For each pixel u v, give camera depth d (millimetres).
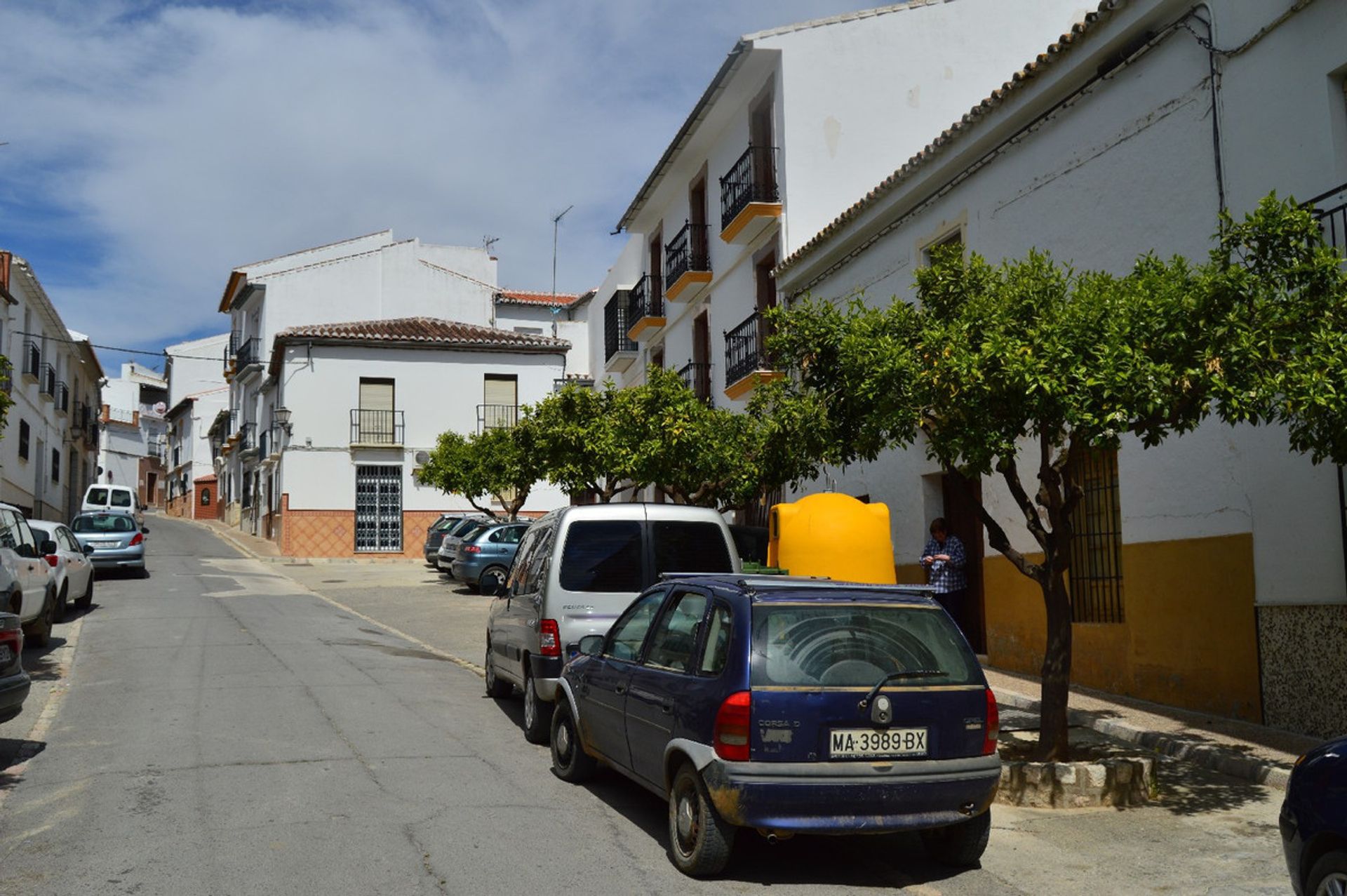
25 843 5691
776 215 17828
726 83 19016
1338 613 7602
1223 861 5641
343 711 9555
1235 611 8562
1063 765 6703
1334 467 7645
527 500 36625
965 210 12602
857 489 15477
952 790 5195
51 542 13812
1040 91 10953
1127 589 9883
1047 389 6000
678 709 5582
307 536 34469
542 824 6180
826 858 5738
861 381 7160
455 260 45781
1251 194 8453
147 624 16125
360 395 35469
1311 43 7930
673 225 24344
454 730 8922
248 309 44125
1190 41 9141
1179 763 7668
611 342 28641
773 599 5465
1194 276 6711
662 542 8742
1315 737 7789
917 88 18188
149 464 75375
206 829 5926
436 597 22734
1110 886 5309
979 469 6840
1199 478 8969
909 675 5273
